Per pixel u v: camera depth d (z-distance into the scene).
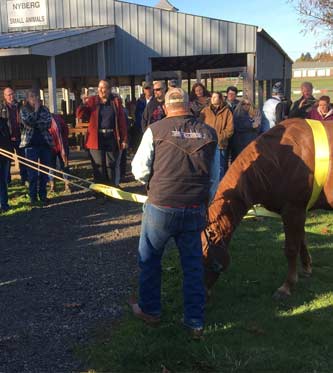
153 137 3.68
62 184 10.37
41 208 8.38
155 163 3.71
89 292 4.82
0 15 17.36
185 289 3.87
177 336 3.88
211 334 3.95
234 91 9.67
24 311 4.43
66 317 4.30
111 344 3.79
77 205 8.54
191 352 3.68
